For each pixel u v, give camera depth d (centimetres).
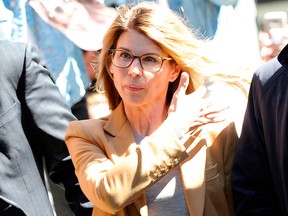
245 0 1286
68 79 1105
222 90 866
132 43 811
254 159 796
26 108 902
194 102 820
